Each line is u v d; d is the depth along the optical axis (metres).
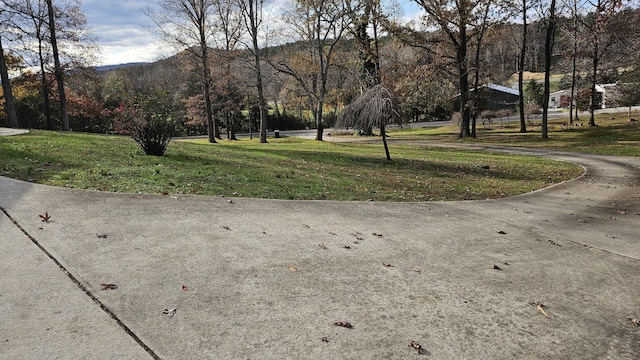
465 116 34.69
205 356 2.57
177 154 11.73
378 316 3.23
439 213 7.13
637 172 15.59
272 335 2.86
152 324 2.88
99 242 4.24
